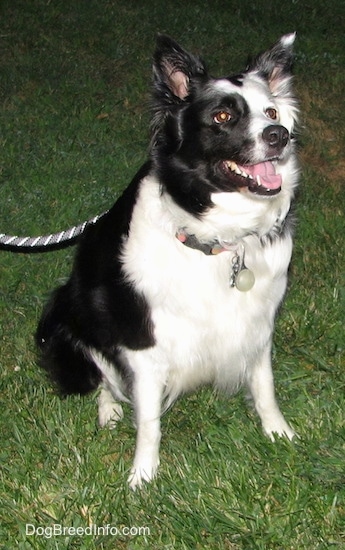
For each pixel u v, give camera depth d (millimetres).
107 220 2148
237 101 1990
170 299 2037
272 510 1991
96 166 3203
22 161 3219
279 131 1962
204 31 4512
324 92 3955
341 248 2793
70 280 2258
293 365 2387
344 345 2422
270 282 2086
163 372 2100
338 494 1993
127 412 2295
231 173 1989
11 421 2209
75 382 2303
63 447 2137
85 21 4527
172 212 2023
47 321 2330
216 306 2057
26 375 2354
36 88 3846
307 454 2086
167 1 4883
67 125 3508
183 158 2014
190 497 2012
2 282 2643
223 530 1951
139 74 4004
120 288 2066
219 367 2139
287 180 2049
